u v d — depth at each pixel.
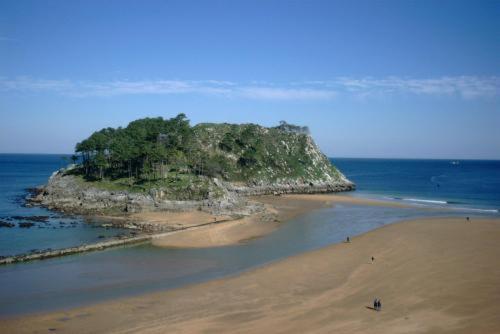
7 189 166.88
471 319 41.06
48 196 123.62
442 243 72.94
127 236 77.50
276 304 44.91
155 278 54.38
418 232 83.31
